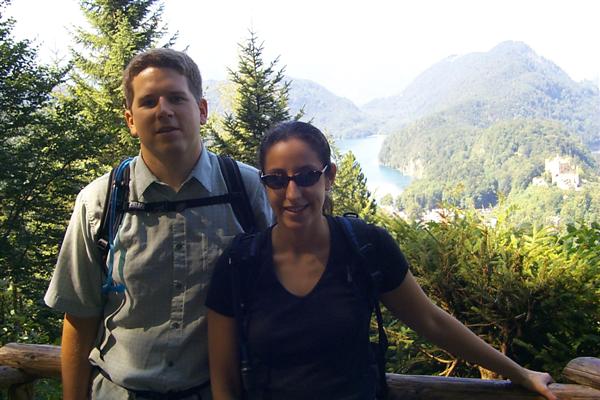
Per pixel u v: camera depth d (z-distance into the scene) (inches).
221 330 59.1
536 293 141.3
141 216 64.0
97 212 64.8
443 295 159.9
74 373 68.2
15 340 249.3
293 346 54.8
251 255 57.6
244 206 65.6
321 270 57.1
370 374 57.3
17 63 442.9
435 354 159.2
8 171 428.1
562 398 65.1
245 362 56.1
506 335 150.4
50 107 487.8
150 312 63.9
